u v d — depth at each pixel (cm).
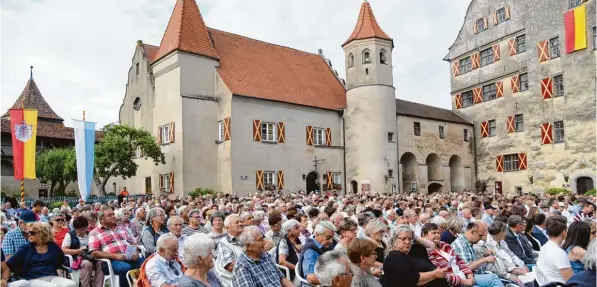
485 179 5309
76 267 1052
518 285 973
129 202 2162
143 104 4553
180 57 3978
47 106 5934
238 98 4025
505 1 5088
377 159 4512
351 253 692
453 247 966
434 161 5191
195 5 4334
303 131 4434
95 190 5034
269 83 4412
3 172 4775
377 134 4541
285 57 4959
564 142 4294
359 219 1234
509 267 1034
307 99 4544
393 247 785
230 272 867
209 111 4084
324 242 873
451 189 5431
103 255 1027
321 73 5128
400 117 4844
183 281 630
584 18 4069
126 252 1044
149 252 1095
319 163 4497
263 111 4178
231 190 3875
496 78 5178
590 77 4059
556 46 4397
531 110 4625
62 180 4594
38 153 4956
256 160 4062
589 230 826
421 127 5034
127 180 4694
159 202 2436
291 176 4275
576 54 4172
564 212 1828
